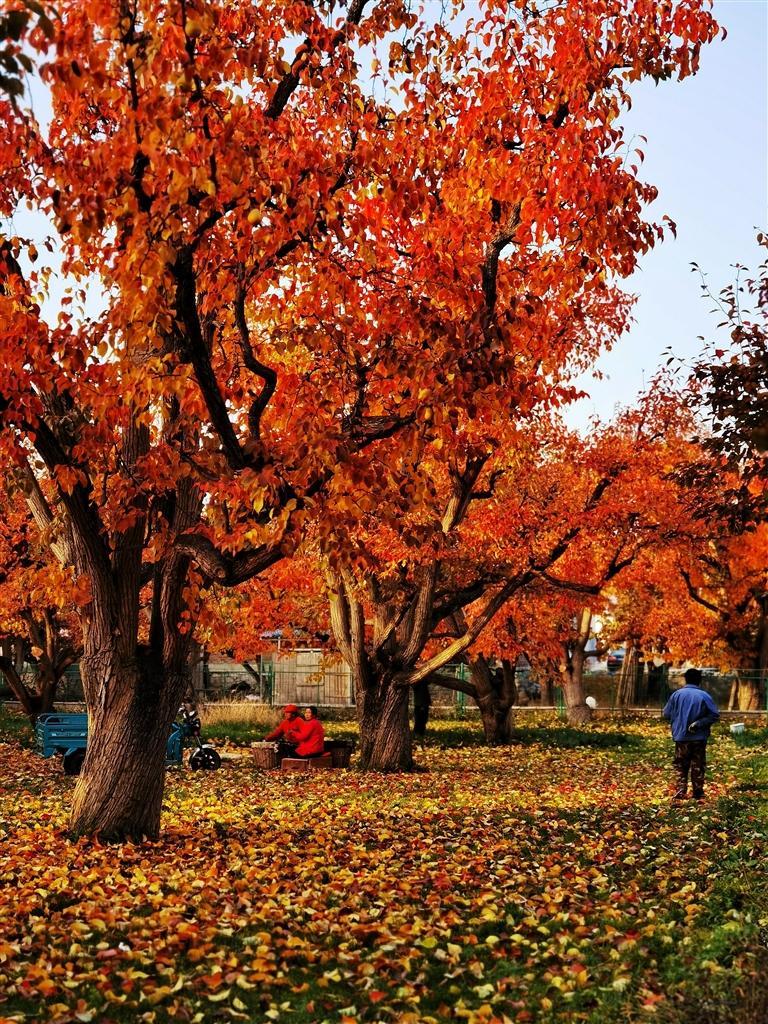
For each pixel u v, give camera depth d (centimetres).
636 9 1030
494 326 990
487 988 684
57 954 738
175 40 775
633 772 2230
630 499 2259
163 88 770
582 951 769
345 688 4325
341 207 964
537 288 1141
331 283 981
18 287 983
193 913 860
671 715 1678
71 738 2186
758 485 1608
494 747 3072
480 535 2233
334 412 1066
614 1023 613
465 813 1502
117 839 1186
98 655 1207
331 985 706
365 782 2028
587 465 2272
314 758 2281
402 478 984
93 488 1130
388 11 1023
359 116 977
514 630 3155
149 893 927
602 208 1005
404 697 2311
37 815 1445
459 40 1069
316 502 983
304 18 957
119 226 867
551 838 1266
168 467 1014
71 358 962
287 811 1556
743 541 3650
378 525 2081
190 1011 646
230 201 871
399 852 1173
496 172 1080
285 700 4328
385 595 2334
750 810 1430
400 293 1024
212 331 1093
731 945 721
